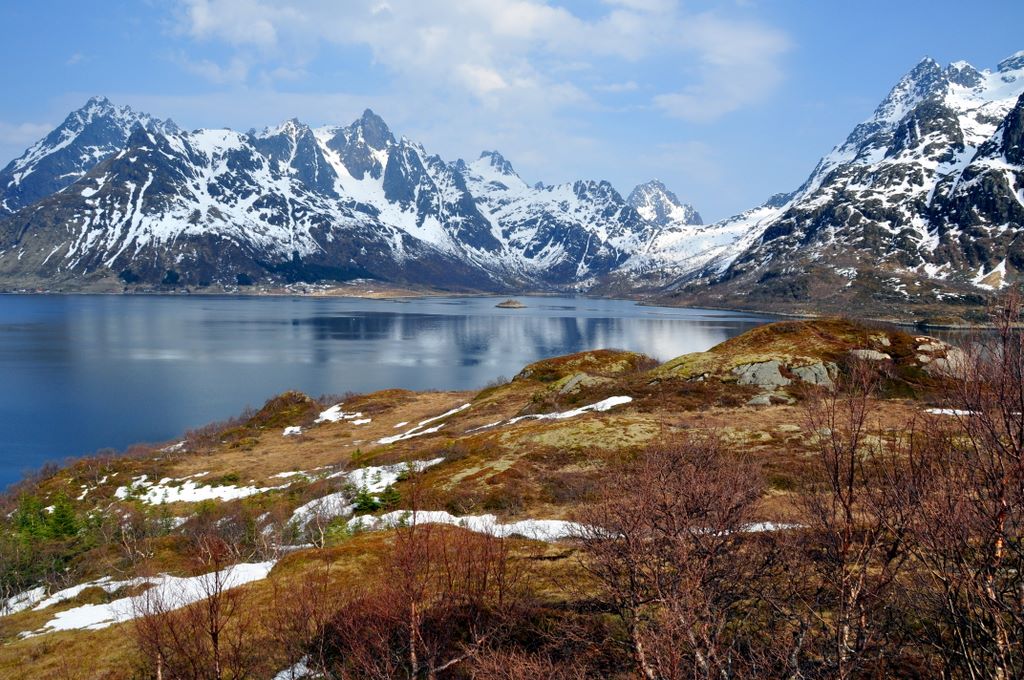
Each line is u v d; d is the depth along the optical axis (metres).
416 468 49.59
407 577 17.78
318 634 20.09
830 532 13.38
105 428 112.19
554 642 17.44
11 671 22.48
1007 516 10.33
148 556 39.09
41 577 42.56
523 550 26.31
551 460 45.88
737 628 15.12
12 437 106.56
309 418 101.00
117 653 22.30
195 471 72.94
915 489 11.48
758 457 35.00
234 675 18.27
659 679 13.56
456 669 17.02
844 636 11.78
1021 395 10.02
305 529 41.66
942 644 12.27
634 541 14.45
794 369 60.00
